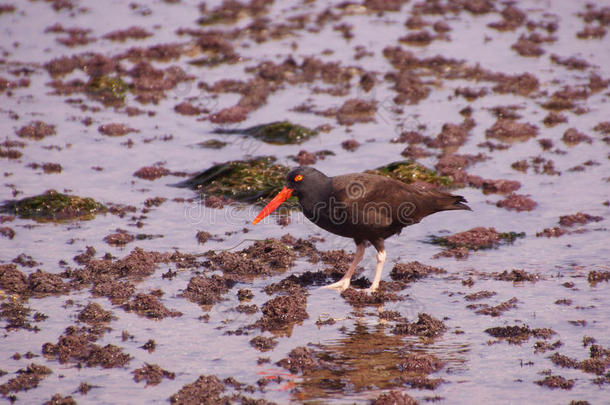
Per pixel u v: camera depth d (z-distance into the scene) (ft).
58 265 42.29
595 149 62.54
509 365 31.09
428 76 85.46
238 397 28.48
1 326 34.81
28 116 72.33
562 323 34.91
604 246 44.32
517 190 54.39
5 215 49.88
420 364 30.73
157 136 67.72
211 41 96.68
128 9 118.01
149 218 50.24
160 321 35.70
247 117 72.54
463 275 41.11
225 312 36.86
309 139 66.18
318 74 87.04
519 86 80.59
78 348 32.53
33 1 121.19
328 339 33.78
